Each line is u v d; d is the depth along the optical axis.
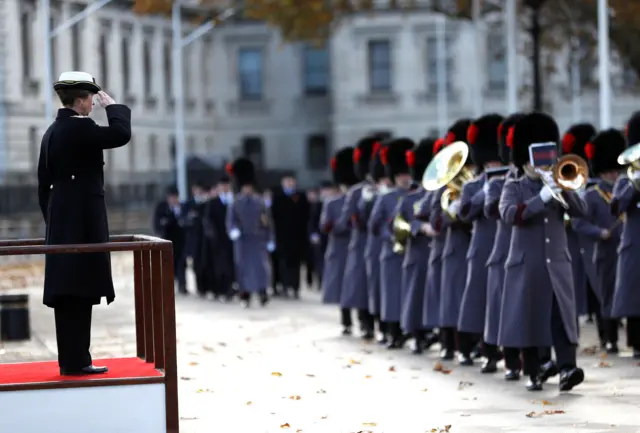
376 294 32.56
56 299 18.70
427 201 29.23
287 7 60.25
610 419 21.38
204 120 125.56
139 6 70.06
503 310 24.17
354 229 34.19
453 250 28.33
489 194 25.14
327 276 36.00
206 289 49.72
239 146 127.75
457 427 21.03
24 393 18.09
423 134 122.06
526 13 64.81
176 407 18.52
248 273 44.53
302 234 51.06
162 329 19.31
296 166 126.88
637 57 53.62
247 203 44.56
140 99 114.31
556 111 112.81
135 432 18.42
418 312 30.30
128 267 65.56
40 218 81.38
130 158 112.06
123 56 111.81
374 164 33.44
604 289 29.48
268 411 22.91
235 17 124.94
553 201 23.88
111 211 93.12
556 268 23.88
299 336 34.81
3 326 34.75
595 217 29.97
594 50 64.88
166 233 51.53
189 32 122.56
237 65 127.62
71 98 19.19
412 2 78.94
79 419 18.27
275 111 127.25
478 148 27.41
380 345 32.44
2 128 89.25
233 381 26.44
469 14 65.50
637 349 28.47
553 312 23.94
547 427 20.83
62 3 98.75
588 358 28.73
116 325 38.19
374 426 21.28
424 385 25.47
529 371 24.30
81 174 18.95
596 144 30.33
